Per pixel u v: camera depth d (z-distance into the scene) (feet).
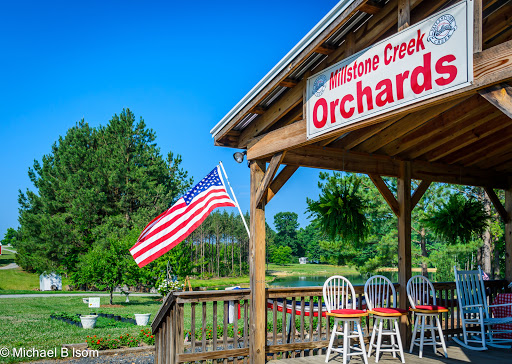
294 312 18.66
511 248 23.58
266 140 17.79
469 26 10.53
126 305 58.03
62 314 41.45
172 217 21.48
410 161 21.24
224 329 17.25
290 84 16.33
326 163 19.10
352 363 17.08
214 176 22.49
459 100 16.40
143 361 23.21
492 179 23.89
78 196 94.43
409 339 19.77
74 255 92.94
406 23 12.19
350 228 18.42
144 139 104.37
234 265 191.72
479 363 16.83
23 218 101.19
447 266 39.91
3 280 115.44
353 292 18.76
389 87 12.53
